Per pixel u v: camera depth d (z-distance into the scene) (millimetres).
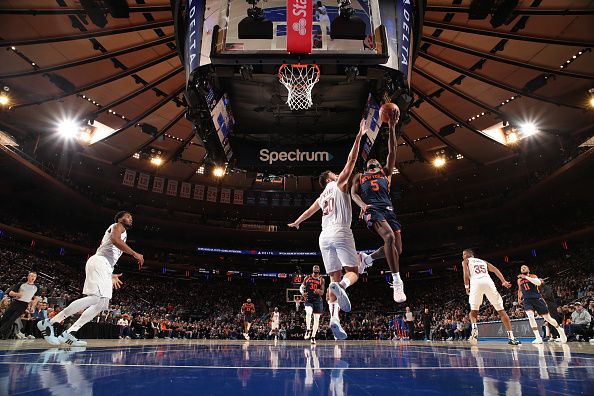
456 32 18297
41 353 3699
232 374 2146
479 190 38188
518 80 21453
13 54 19125
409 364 2896
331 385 1742
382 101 12312
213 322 36062
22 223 32000
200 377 1984
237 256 45750
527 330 12156
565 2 15609
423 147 31672
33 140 28203
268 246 45969
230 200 41562
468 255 9633
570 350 5250
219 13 10508
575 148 27453
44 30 17375
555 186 31234
